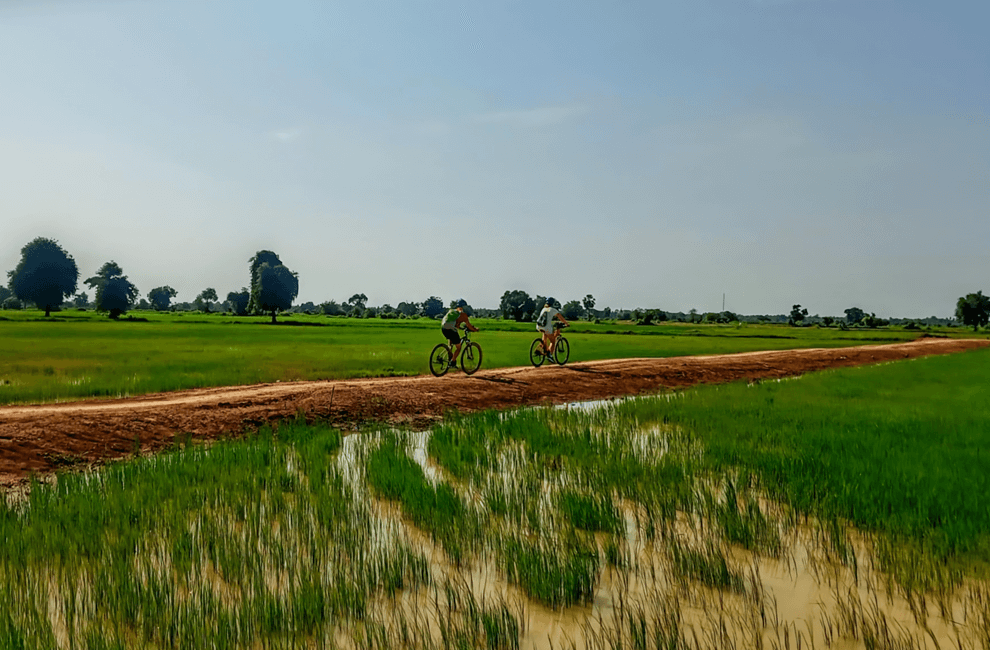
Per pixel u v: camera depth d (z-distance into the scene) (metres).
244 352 35.78
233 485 9.78
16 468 10.92
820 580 6.67
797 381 27.22
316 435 14.09
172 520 7.99
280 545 7.31
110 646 5.04
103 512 8.24
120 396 17.41
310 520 8.31
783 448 12.37
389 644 5.26
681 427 15.30
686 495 9.46
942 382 26.88
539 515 8.71
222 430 14.61
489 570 6.97
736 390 23.03
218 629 5.32
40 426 12.47
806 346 64.19
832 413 17.11
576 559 6.64
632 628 5.46
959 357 49.81
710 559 7.13
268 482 10.01
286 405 16.52
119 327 80.06
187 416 14.72
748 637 5.44
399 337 61.19
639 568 7.02
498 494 9.27
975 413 17.08
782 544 7.68
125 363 27.16
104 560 6.78
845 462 10.98
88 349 37.09
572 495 9.17
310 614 5.57
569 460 11.94
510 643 5.30
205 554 7.09
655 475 10.68
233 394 17.12
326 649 5.20
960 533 7.46
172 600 5.91
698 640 5.39
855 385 25.38
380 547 7.45
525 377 23.20
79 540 7.28
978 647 5.26
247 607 5.63
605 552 7.21
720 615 5.89
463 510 8.50
